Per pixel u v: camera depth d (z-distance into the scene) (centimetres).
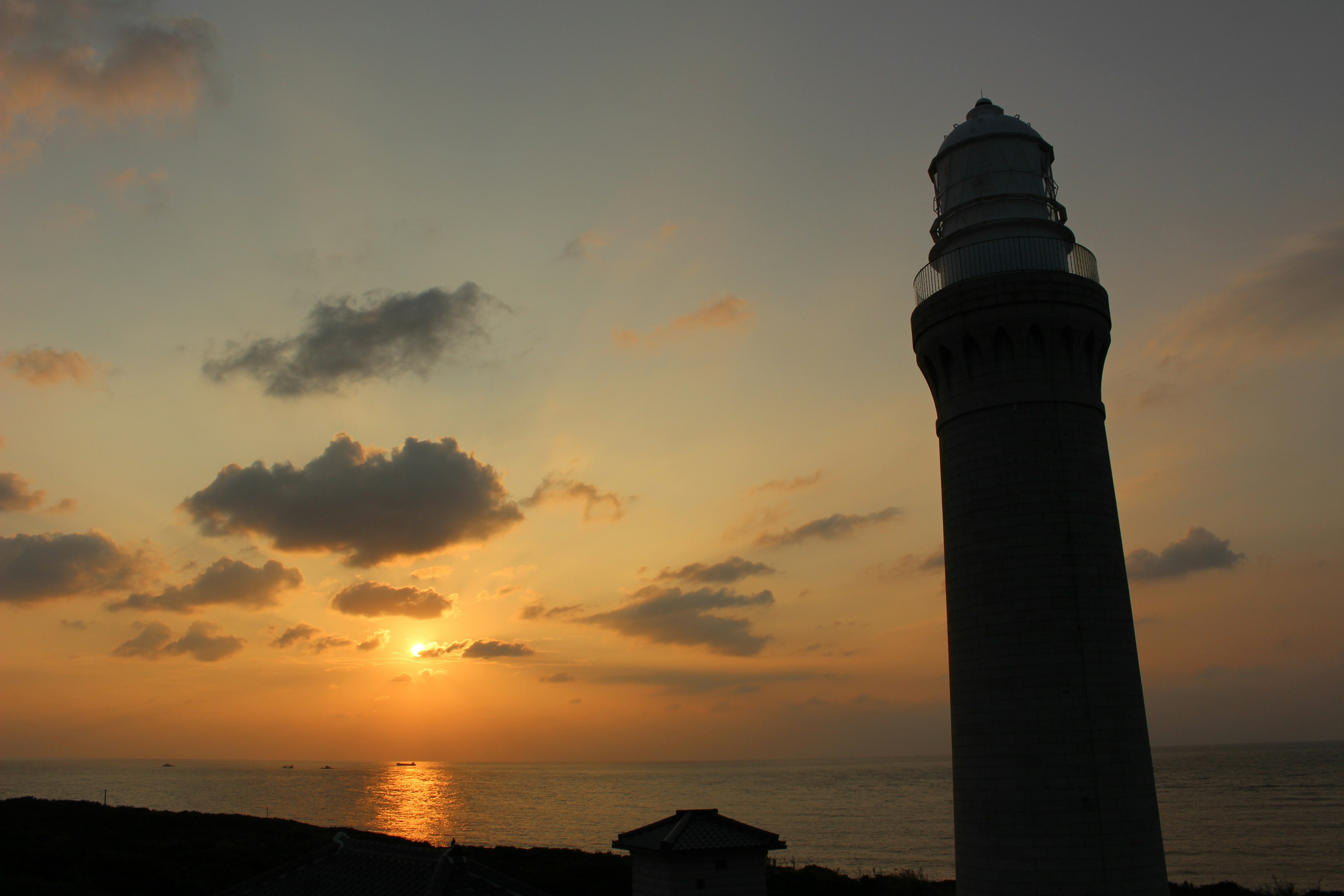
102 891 4859
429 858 2706
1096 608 2402
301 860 2989
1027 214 2795
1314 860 9725
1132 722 2369
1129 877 2250
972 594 2525
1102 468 2553
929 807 19025
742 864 3164
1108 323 2672
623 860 6494
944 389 2731
